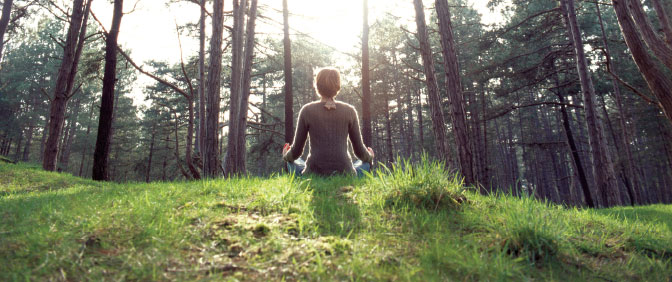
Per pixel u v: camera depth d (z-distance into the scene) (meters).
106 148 10.94
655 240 2.83
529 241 2.21
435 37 24.91
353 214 2.73
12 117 43.66
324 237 2.23
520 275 1.90
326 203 2.97
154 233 2.14
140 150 52.66
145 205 2.83
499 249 2.15
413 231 2.44
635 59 6.07
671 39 6.76
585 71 14.34
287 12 16.80
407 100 36.75
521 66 20.42
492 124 42.91
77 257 1.82
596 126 13.90
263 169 43.75
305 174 4.32
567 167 44.38
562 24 18.41
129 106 47.66
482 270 1.86
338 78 4.36
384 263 1.89
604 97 34.03
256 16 16.64
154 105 43.53
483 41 21.31
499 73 20.88
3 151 50.81
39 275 1.63
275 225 2.39
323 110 4.29
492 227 2.56
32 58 41.78
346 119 4.36
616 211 8.02
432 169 3.29
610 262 2.32
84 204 2.91
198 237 2.17
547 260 2.17
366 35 16.59
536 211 2.61
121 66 30.16
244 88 14.77
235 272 1.75
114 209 2.72
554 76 21.28
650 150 34.38
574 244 2.52
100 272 1.68
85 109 46.25
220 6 10.02
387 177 3.37
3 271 1.66
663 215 6.94
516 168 44.97
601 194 13.48
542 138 38.44
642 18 5.93
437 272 1.81
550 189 42.22
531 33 19.22
